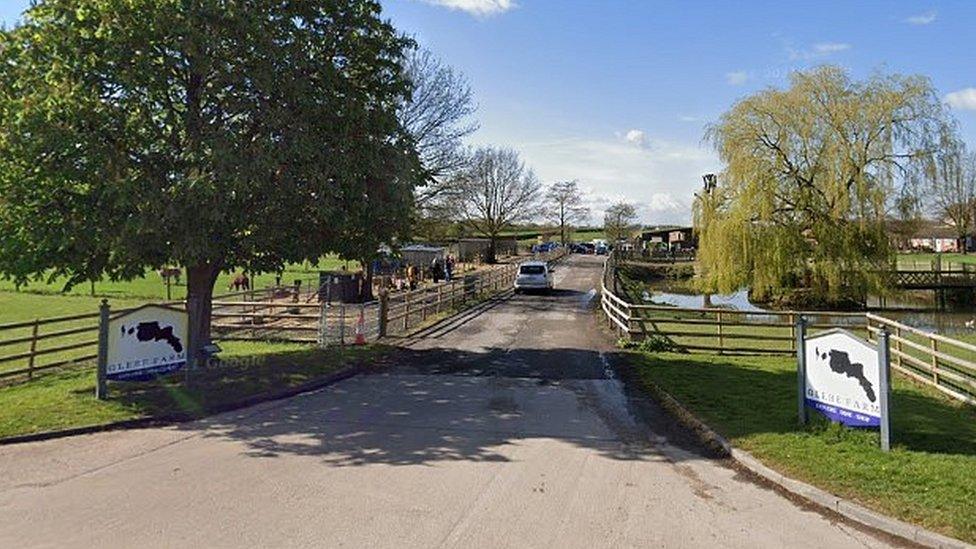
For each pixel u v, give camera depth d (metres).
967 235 78.94
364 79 14.09
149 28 10.54
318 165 11.59
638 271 54.75
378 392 11.16
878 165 32.72
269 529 5.45
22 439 8.05
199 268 13.02
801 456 7.21
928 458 7.07
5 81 11.02
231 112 11.54
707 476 6.98
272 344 16.88
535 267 31.64
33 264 11.27
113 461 7.30
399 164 13.29
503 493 6.38
